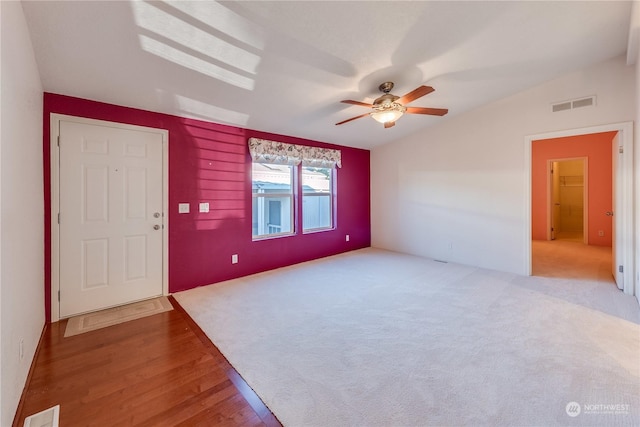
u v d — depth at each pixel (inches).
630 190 123.7
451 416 58.1
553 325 96.2
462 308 112.1
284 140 174.7
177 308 114.2
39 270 90.2
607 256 195.8
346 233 218.7
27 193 74.5
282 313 109.2
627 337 87.3
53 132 100.7
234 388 67.6
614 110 126.3
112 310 112.2
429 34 93.6
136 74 95.9
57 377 71.6
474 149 173.3
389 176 223.0
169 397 64.7
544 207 261.4
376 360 78.1
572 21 97.1
